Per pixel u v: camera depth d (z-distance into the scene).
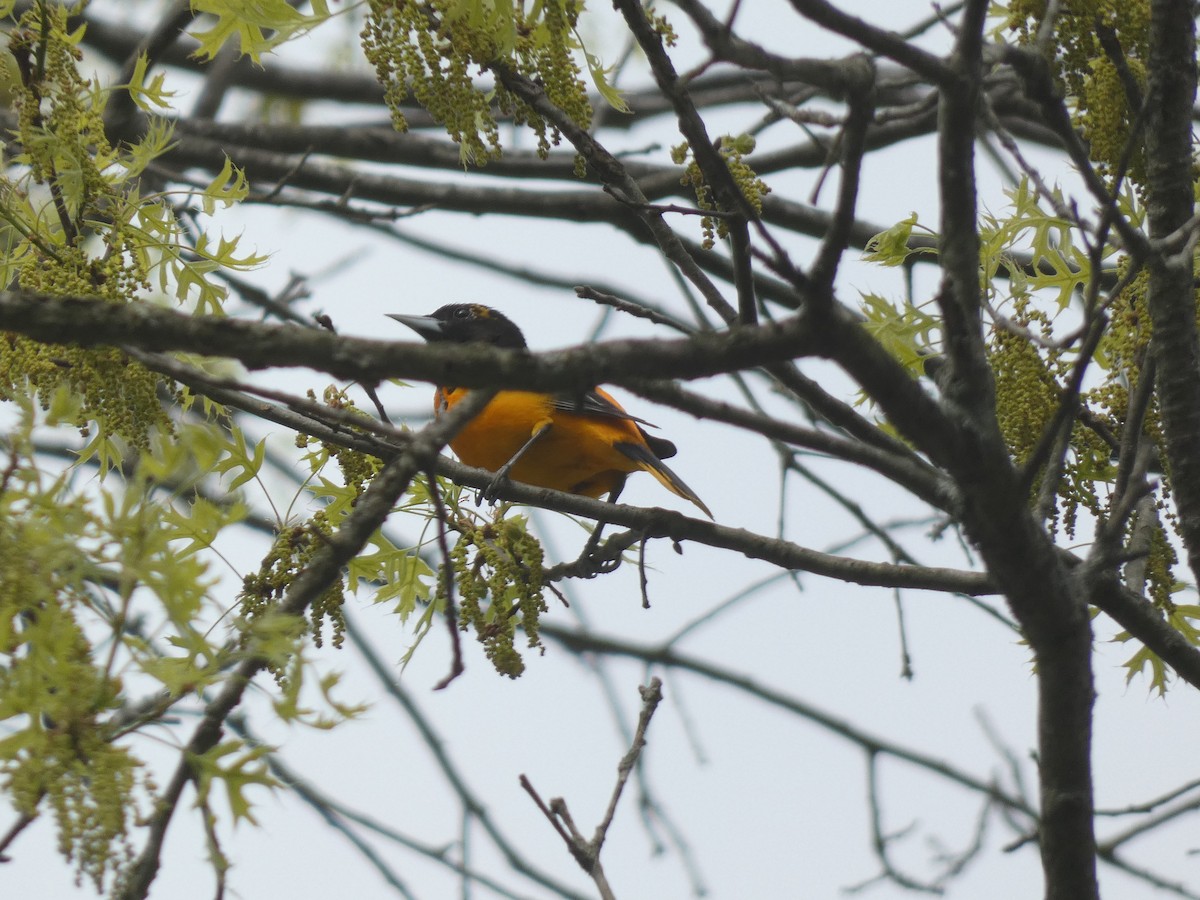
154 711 5.71
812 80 5.53
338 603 7.99
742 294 6.84
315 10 8.52
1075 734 7.48
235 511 6.34
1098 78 8.95
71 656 5.55
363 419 6.64
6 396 8.09
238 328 5.45
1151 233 8.96
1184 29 8.68
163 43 13.95
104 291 8.58
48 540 5.53
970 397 6.56
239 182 9.16
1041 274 9.76
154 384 8.14
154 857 5.43
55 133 8.46
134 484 5.67
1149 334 9.06
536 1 8.44
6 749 5.45
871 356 5.91
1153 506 9.30
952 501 7.03
